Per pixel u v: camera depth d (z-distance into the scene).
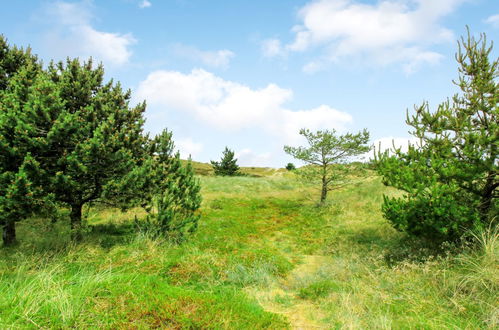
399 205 7.40
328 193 21.05
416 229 6.92
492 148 6.01
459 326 3.82
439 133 7.05
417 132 7.43
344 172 16.69
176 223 8.77
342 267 6.81
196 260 6.68
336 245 9.05
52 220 7.51
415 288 5.14
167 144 10.04
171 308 3.94
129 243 8.02
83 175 7.96
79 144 7.53
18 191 6.45
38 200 6.87
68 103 9.15
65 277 5.01
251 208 15.91
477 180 7.07
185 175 9.28
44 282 4.20
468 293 4.73
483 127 6.79
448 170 6.55
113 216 12.00
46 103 7.48
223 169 31.41
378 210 12.70
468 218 6.31
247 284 5.91
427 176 6.91
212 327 3.67
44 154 7.76
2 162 6.97
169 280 5.68
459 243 6.60
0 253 7.25
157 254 7.19
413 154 7.64
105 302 3.91
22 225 10.02
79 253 7.06
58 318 3.42
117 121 9.84
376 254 7.36
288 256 8.51
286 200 19.33
